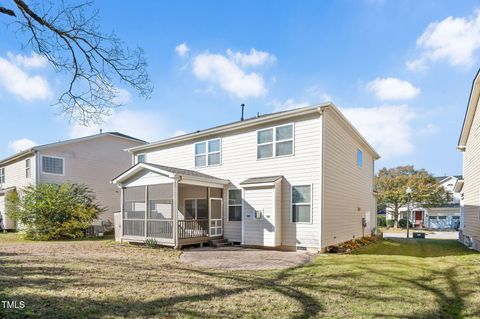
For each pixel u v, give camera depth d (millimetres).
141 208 16859
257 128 12586
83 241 14609
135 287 5445
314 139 10992
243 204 12219
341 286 5777
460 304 4812
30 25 6359
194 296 4938
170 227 11484
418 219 36781
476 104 12359
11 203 18562
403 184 33750
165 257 9250
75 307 4215
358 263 8266
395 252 11461
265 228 11391
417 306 4656
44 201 15984
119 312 4094
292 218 11234
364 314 4242
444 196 33250
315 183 10781
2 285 5223
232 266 7809
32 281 5594
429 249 12547
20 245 12234
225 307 4430
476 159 12320
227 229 13117
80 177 21375
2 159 23109
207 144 14328
